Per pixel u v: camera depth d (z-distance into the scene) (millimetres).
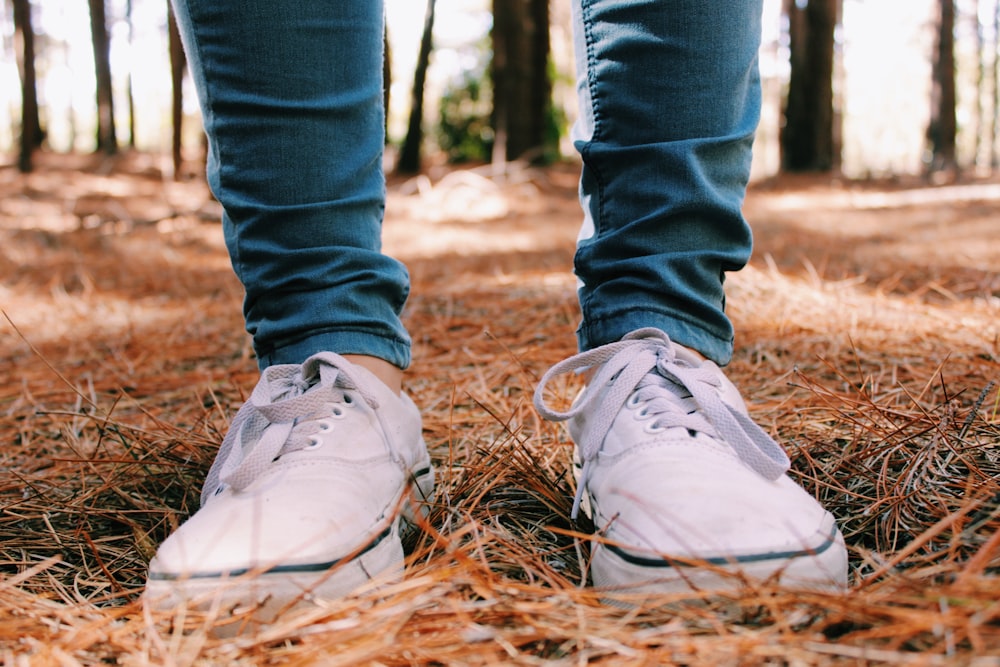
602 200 1091
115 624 740
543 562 894
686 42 987
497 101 10102
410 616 693
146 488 1230
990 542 681
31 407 1815
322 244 1045
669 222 1047
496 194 8062
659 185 1036
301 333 1039
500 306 2818
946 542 868
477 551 908
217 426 1533
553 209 7203
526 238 5160
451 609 723
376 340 1056
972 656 551
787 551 730
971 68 24969
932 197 7430
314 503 825
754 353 1968
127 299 3355
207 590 731
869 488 1069
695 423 922
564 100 14188
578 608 712
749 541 735
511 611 701
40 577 930
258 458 874
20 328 2826
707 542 743
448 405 1647
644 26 996
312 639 680
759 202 7723
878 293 2521
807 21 10906
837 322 2219
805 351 1939
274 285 1042
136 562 978
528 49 9961
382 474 944
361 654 630
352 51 1031
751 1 1016
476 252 4523
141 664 647
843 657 613
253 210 1036
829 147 11156
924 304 2406
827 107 11062
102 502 1182
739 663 608
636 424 933
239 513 809
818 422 1335
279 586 736
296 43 987
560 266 3711
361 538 825
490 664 644
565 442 1329
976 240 3955
